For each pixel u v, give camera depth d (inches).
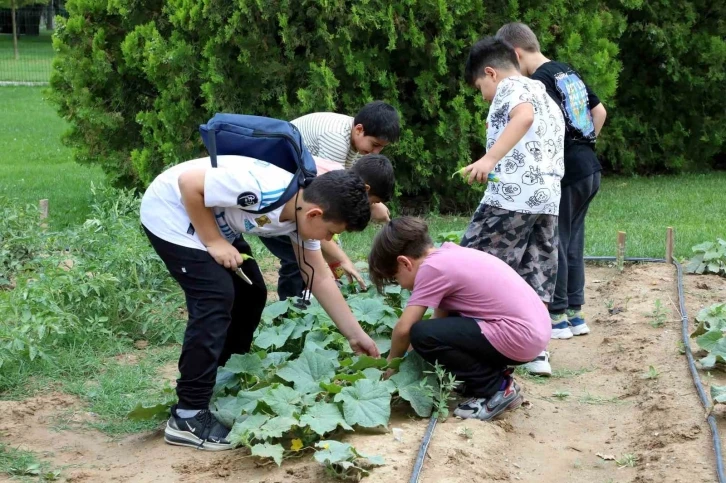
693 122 512.7
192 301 152.9
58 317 199.0
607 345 214.5
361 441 149.9
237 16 335.6
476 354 160.2
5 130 711.7
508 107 181.8
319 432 143.6
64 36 382.6
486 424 159.8
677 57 495.8
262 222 150.7
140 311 223.5
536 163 188.1
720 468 138.6
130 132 387.9
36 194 434.3
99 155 390.3
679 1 488.7
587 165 206.8
